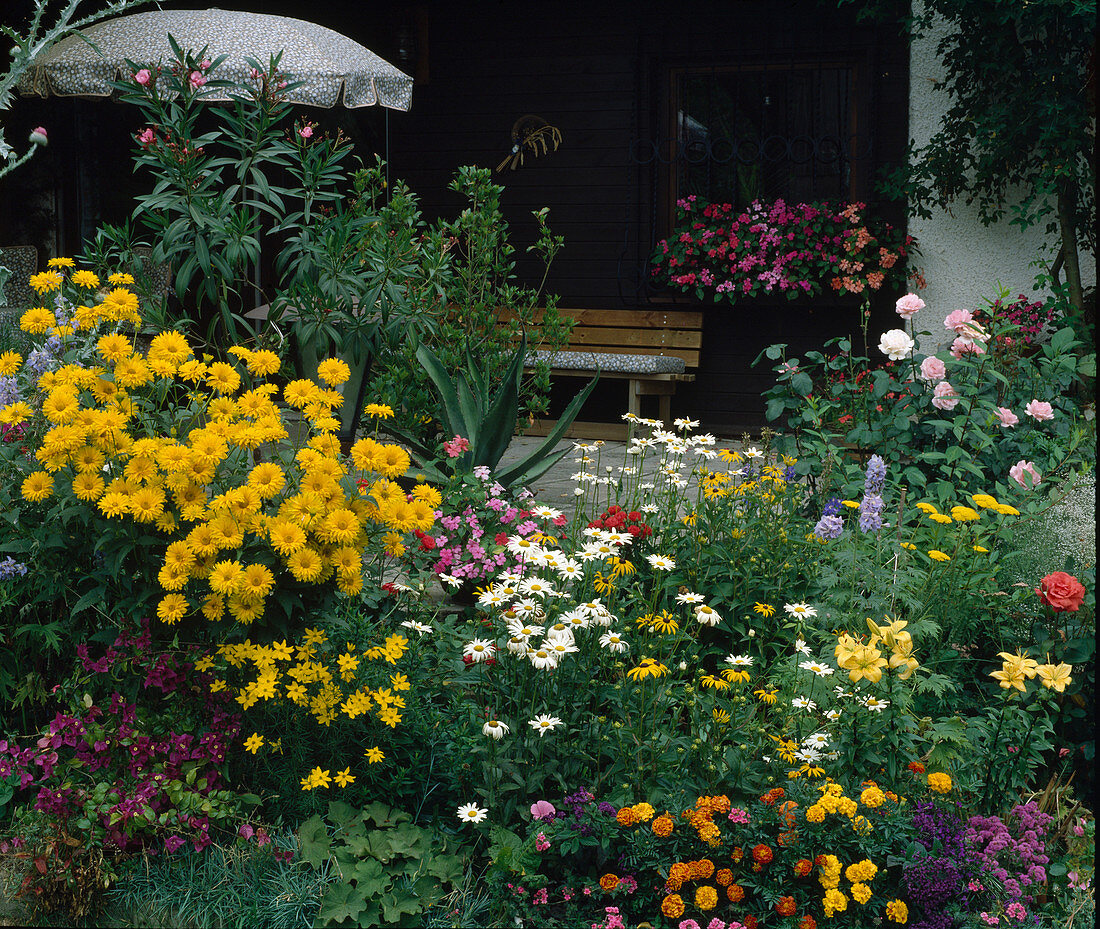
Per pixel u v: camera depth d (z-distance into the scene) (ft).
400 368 17.80
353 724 9.17
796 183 28.58
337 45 19.93
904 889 8.26
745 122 28.66
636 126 28.78
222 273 14.01
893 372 15.57
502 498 14.73
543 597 9.89
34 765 8.88
